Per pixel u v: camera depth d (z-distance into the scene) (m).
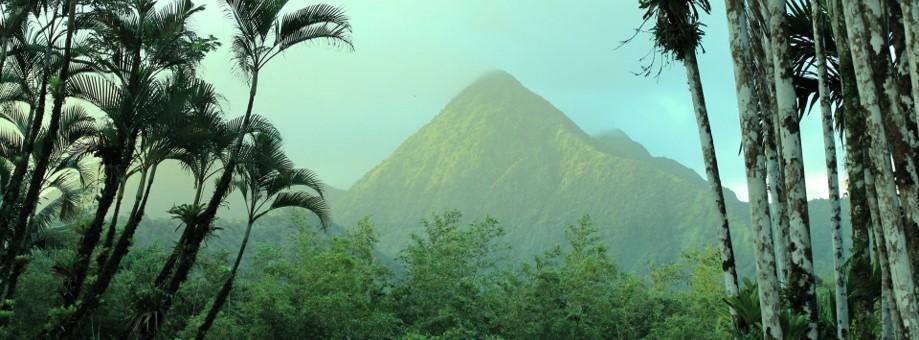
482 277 30.95
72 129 16.83
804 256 8.01
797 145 7.99
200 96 15.32
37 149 16.50
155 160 14.65
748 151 7.93
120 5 14.88
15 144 16.69
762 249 7.84
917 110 5.39
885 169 5.96
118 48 15.30
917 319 5.75
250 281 28.34
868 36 6.09
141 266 25.83
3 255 14.56
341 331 22.86
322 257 24.11
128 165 14.52
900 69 6.48
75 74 15.62
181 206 15.54
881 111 6.01
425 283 27.69
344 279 23.67
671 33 9.43
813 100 10.97
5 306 15.46
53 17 14.52
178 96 14.34
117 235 25.23
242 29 15.45
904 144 5.89
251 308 22.75
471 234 32.12
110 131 14.46
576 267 27.05
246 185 17.30
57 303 14.25
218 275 26.19
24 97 16.62
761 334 8.80
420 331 26.78
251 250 79.19
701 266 34.56
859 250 8.84
